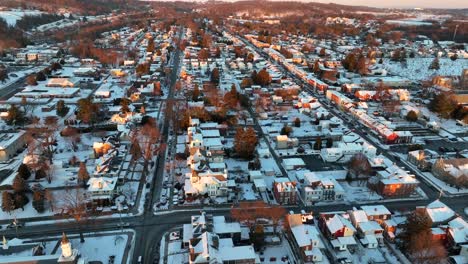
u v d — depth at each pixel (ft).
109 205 420.36
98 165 468.75
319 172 496.64
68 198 422.82
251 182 476.54
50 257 297.33
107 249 351.67
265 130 647.97
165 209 417.28
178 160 527.40
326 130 638.94
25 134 568.82
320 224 389.39
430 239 343.05
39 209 400.67
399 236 364.79
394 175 461.78
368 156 527.81
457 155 551.18
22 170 451.12
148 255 345.51
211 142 544.62
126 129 582.76
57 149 544.62
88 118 616.39
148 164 511.40
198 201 431.43
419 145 569.64
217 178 441.27
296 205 431.43
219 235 355.36
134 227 385.50
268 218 378.94
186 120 625.41
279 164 528.22
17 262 290.56
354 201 440.86
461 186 468.75
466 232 361.71
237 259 318.24
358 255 350.64
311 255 335.06
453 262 341.00
